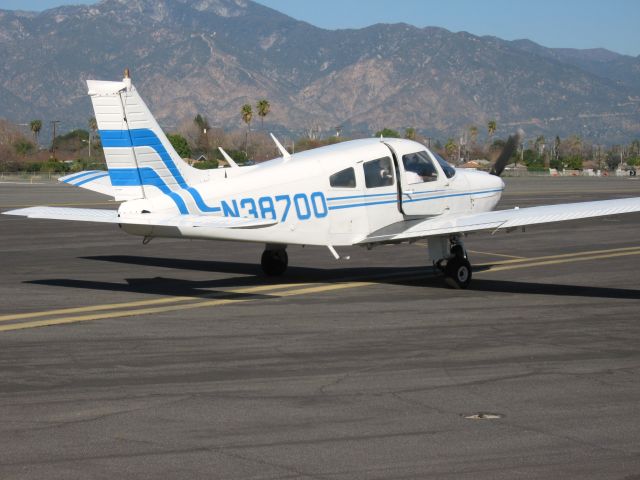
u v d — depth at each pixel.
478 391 9.02
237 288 16.00
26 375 9.53
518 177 102.81
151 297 14.90
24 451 7.17
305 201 15.45
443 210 17.30
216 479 6.63
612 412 8.31
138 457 7.05
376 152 16.41
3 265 19.11
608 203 15.87
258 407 8.41
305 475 6.72
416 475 6.74
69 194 49.81
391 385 9.23
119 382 9.27
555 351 10.91
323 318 13.05
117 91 14.02
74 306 13.93
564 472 6.82
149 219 13.40
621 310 13.96
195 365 10.05
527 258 21.22
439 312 13.66
